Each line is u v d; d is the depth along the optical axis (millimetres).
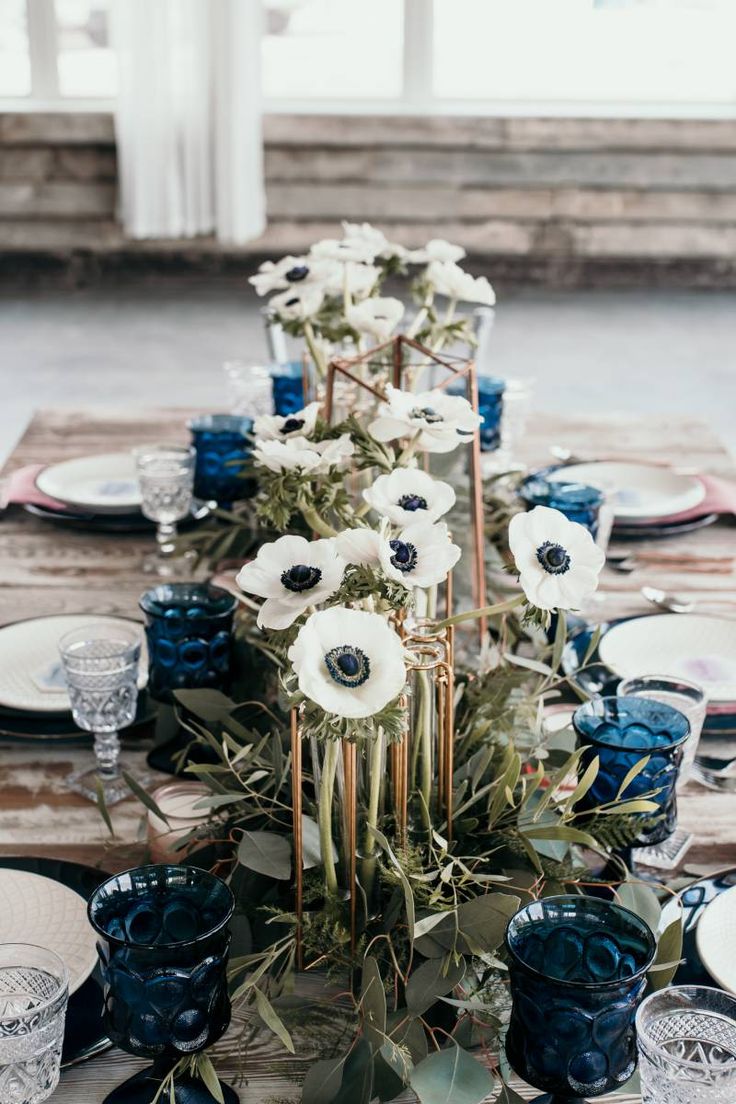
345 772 904
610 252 7188
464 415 1036
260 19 6625
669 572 1930
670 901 1084
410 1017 891
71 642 1322
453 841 1007
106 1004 853
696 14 6973
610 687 1534
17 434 4852
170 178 6832
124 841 1229
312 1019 930
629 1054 820
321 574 869
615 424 2742
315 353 1774
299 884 945
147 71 6617
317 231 7078
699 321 6672
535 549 917
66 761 1379
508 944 812
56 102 6996
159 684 1364
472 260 7207
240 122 6684
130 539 2049
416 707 993
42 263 7125
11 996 860
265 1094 906
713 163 7020
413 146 6934
